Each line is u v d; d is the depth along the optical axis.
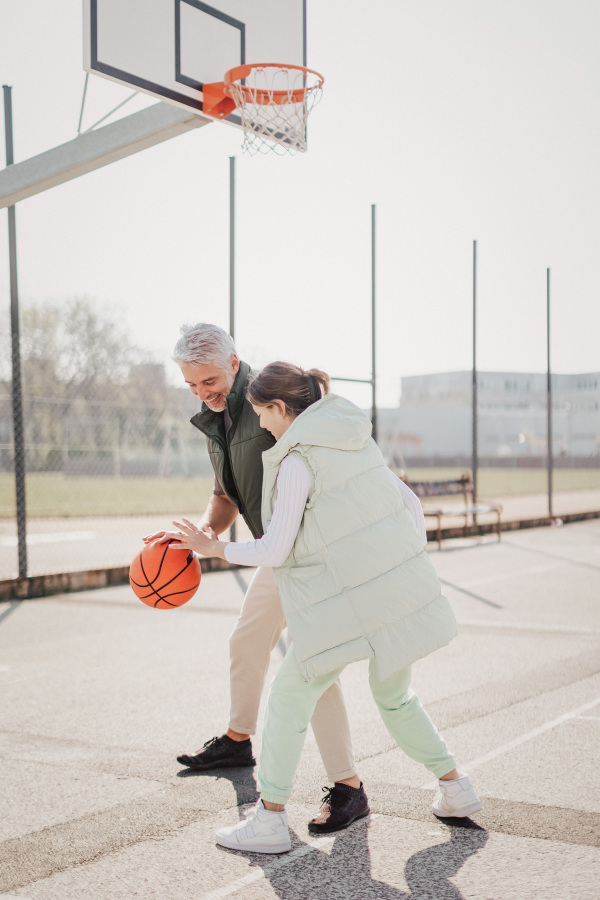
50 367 33.94
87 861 2.83
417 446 54.84
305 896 2.54
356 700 4.87
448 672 5.49
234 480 3.52
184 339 3.29
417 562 2.84
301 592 2.79
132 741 4.20
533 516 20.03
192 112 5.23
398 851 2.86
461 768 3.67
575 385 50.44
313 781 3.60
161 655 6.25
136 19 5.05
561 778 3.54
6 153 8.56
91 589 9.83
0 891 2.61
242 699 3.77
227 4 5.45
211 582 10.21
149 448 34.38
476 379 15.96
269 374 2.97
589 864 2.72
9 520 20.22
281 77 5.61
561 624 7.18
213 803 3.36
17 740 4.23
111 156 5.31
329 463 2.76
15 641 6.83
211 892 2.59
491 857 2.79
